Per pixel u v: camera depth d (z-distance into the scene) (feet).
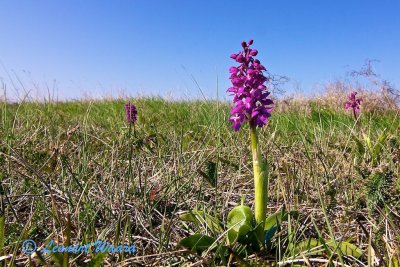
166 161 2.32
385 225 1.35
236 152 2.47
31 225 1.47
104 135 3.17
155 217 1.66
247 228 1.30
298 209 1.63
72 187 1.82
